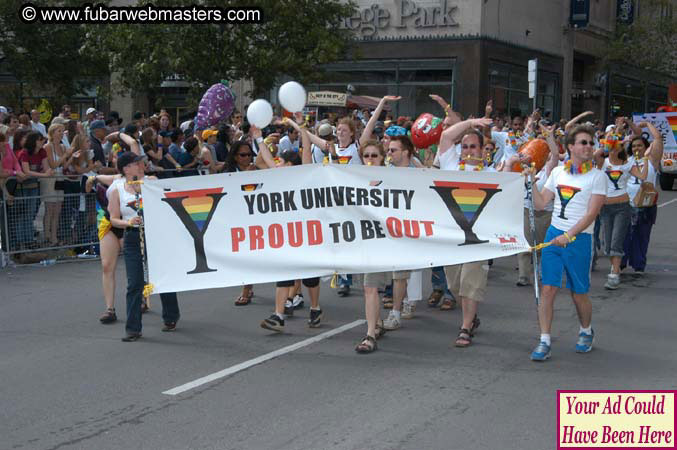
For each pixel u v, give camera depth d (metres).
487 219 7.36
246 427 5.39
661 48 39.81
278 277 7.50
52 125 12.87
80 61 27.98
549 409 5.71
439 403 5.85
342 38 23.64
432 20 29.78
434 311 9.17
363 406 5.79
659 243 14.73
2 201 11.74
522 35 32.41
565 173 6.96
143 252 7.54
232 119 17.67
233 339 7.82
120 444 5.11
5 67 28.47
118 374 6.64
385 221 7.44
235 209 7.50
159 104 25.53
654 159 11.18
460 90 29.58
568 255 6.95
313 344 7.62
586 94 39.78
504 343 7.65
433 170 7.38
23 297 9.89
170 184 7.44
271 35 21.64
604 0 40.69
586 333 7.29
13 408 5.82
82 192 12.62
